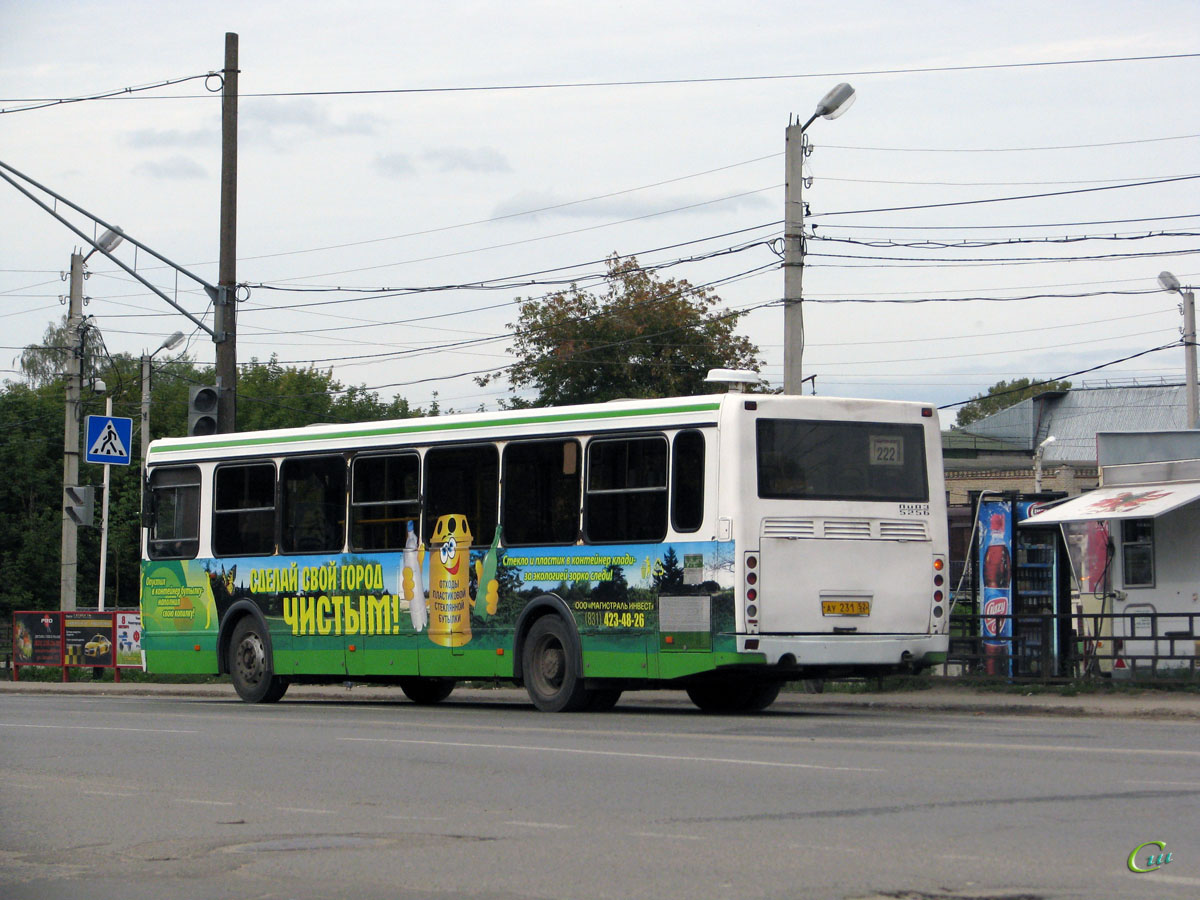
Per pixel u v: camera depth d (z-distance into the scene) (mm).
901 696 21188
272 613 22141
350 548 21203
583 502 18594
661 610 17672
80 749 14547
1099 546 23766
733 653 17016
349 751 13945
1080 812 9438
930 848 8258
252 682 22375
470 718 18188
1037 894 7070
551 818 9625
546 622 18891
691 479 17594
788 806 9875
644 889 7371
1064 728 16031
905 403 18328
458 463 20062
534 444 19219
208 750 14281
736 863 7949
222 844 8945
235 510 22812
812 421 17719
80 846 8992
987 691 21391
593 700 19406
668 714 18781
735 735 15109
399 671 20500
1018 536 24078
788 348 23938
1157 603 23031
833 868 7750
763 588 17172
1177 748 13328
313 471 21844
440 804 10359
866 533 17812
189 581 23250
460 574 19828
